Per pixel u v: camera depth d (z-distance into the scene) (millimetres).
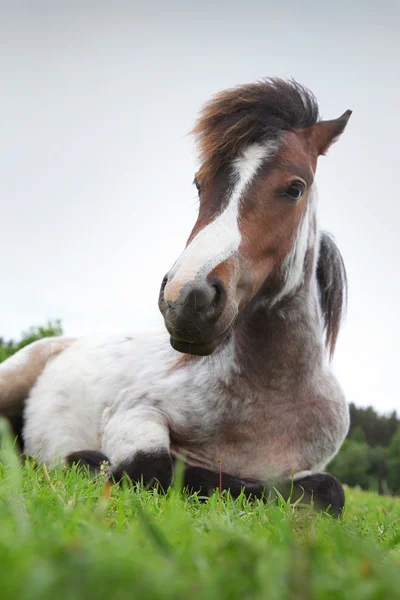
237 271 3197
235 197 3338
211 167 3432
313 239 3865
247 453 3805
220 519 2127
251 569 1156
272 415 3795
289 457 3818
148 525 1445
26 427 4738
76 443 4270
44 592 878
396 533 2609
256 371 3750
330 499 3568
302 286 3773
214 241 3178
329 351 4215
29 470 2969
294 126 3688
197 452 3826
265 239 3359
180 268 3066
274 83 3705
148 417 3766
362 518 3631
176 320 2990
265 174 3408
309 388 3865
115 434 3789
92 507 2078
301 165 3535
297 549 1331
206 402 3762
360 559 1526
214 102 3543
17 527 1475
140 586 955
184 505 2545
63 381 4547
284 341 3746
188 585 1013
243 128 3443
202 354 3129
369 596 1076
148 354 4238
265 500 3475
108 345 4594
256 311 3668
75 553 1078
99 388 4273
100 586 947
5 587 892
